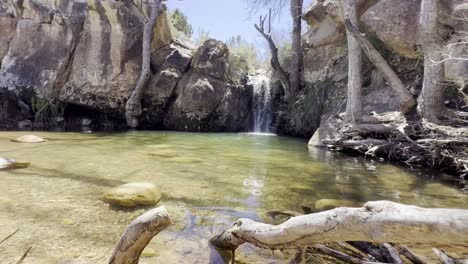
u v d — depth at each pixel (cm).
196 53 1171
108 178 361
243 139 902
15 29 1058
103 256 183
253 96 1256
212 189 342
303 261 161
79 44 1073
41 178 347
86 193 301
